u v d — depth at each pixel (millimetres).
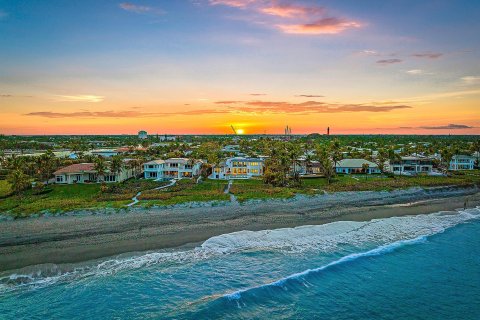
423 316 27578
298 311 27984
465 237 44750
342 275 33844
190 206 56500
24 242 39594
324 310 28234
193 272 33688
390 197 67438
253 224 48000
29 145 196500
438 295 30719
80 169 81750
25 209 52094
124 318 26406
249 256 37500
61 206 53906
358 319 27078
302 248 39906
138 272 33375
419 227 48469
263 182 81500
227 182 82875
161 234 43219
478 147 129000
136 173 90375
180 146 183000
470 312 28203
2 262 34375
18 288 29953
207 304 28078
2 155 127000
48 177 81312
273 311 27906
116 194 65312
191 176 90438
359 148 180500
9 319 25891
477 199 67250
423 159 100500
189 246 39625
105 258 36031
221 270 34219
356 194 68875
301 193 66688
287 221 49656
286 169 82938
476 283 32906
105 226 45781
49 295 29094
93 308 27531
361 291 31125
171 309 27562
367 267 35656
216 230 45125
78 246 38812
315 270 34375
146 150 144375
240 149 180500
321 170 96062
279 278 32875
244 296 29516
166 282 31719
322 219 51250
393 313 27969
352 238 43531
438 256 38625
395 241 42906
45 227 44938
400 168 99875
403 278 33625
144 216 50750
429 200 66000
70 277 32031
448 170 102188
